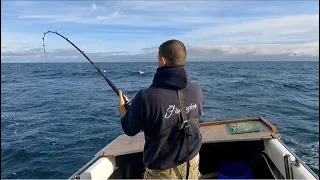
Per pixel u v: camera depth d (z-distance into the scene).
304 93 21.88
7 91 25.88
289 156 2.96
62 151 9.07
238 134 3.58
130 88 26.23
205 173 3.77
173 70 2.04
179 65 2.06
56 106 17.44
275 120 12.88
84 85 30.03
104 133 10.93
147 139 2.15
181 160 2.12
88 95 22.19
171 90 2.04
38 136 10.74
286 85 27.03
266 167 3.60
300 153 8.48
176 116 2.05
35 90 26.28
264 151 3.58
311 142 9.49
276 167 3.27
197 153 2.22
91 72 51.81
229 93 21.58
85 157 8.56
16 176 7.50
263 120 3.90
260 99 18.73
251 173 3.42
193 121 2.15
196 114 2.19
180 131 2.08
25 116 14.50
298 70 59.97
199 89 2.24
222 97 19.45
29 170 7.79
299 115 13.95
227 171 3.57
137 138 3.77
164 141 2.08
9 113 15.40
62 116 14.29
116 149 3.45
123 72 49.09
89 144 9.70
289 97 19.66
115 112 15.02
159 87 2.05
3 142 10.06
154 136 2.09
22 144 9.78
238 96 19.95
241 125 3.82
